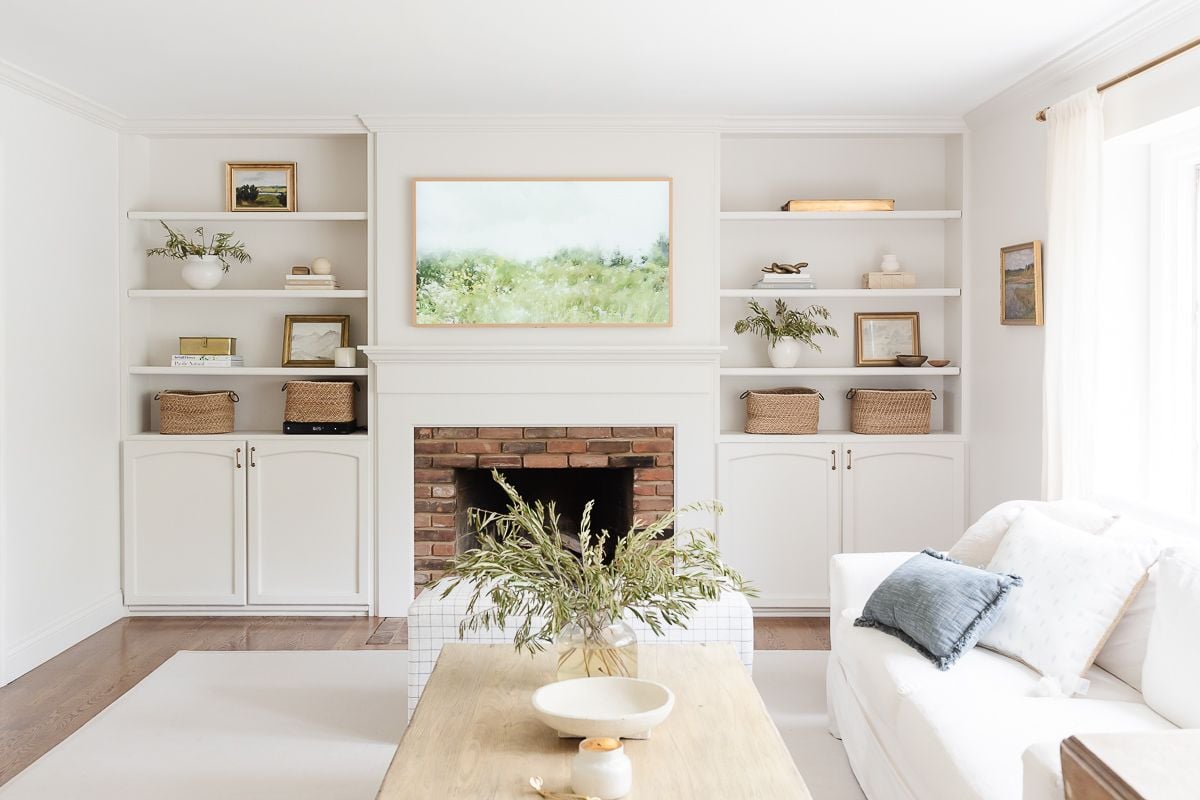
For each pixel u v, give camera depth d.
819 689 3.95
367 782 3.08
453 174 4.93
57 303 4.41
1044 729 2.35
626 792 1.93
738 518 4.99
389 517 4.95
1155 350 3.75
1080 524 3.13
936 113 4.88
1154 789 1.61
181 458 4.97
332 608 5.01
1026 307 4.31
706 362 4.93
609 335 4.98
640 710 2.27
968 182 5.02
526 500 5.51
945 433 5.19
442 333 4.97
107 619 4.84
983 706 2.50
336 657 4.33
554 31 3.60
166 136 5.12
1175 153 3.62
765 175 5.31
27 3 3.29
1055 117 3.88
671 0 3.28
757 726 2.29
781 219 5.18
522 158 4.93
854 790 3.02
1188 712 2.30
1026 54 3.88
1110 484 3.78
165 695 3.85
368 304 4.97
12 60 3.93
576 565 2.47
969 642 2.82
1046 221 4.18
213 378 5.33
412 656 3.41
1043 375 4.18
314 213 4.97
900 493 5.02
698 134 4.94
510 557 2.48
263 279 5.30
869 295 5.06
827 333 5.34
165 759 3.25
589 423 4.93
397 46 3.77
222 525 4.98
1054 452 3.93
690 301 4.96
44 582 4.31
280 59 3.94
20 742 3.41
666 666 2.72
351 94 4.48
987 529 3.38
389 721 3.59
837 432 5.30
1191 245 3.65
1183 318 3.68
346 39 3.69
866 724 2.95
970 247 5.02
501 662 2.75
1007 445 4.59
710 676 2.64
